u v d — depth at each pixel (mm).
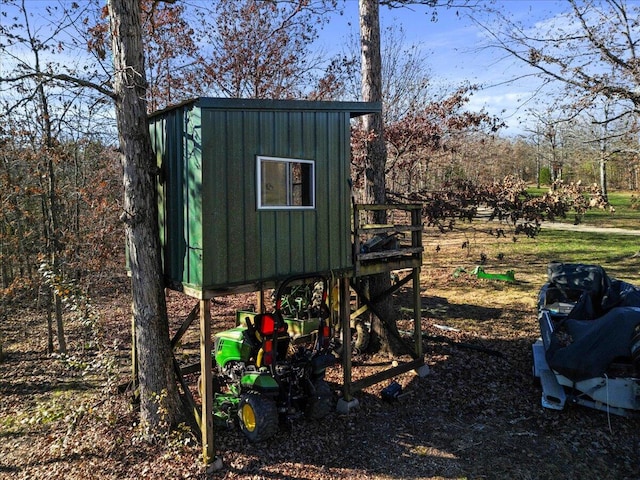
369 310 9477
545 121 13219
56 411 6949
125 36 5969
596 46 11945
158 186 6781
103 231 10547
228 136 5719
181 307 13969
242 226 5891
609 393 6566
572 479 5391
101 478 5574
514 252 21156
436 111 11680
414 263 8328
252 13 14828
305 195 6703
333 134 6926
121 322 12594
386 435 6477
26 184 11055
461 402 7418
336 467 5699
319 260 6777
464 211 10547
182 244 6105
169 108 6117
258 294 9945
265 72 15031
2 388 8789
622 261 18359
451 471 5609
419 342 8438
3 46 9914
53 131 10727
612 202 40812
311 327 8047
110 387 7551
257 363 6102
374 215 9312
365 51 9164
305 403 6621
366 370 8781
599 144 16375
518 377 8219
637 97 11844
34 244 12641
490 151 25547
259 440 5992
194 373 8258
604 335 6676
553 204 10289
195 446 6070
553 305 9125
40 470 5918
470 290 14633
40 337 11930
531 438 6320
